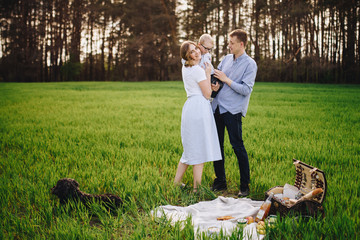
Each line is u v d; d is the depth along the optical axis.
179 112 12.01
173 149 6.01
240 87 3.99
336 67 48.59
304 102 15.72
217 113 4.39
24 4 60.75
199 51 4.10
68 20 63.75
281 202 3.18
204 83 4.03
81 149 5.96
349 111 11.84
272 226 2.86
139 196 3.85
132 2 57.91
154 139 6.93
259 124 8.98
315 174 3.25
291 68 51.84
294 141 6.59
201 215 3.36
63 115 11.13
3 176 4.36
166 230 2.92
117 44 66.31
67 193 3.48
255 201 3.76
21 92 23.00
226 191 4.31
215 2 53.44
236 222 3.21
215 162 4.31
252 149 5.93
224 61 4.56
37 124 9.17
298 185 3.57
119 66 67.31
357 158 5.14
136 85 36.25
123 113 11.68
